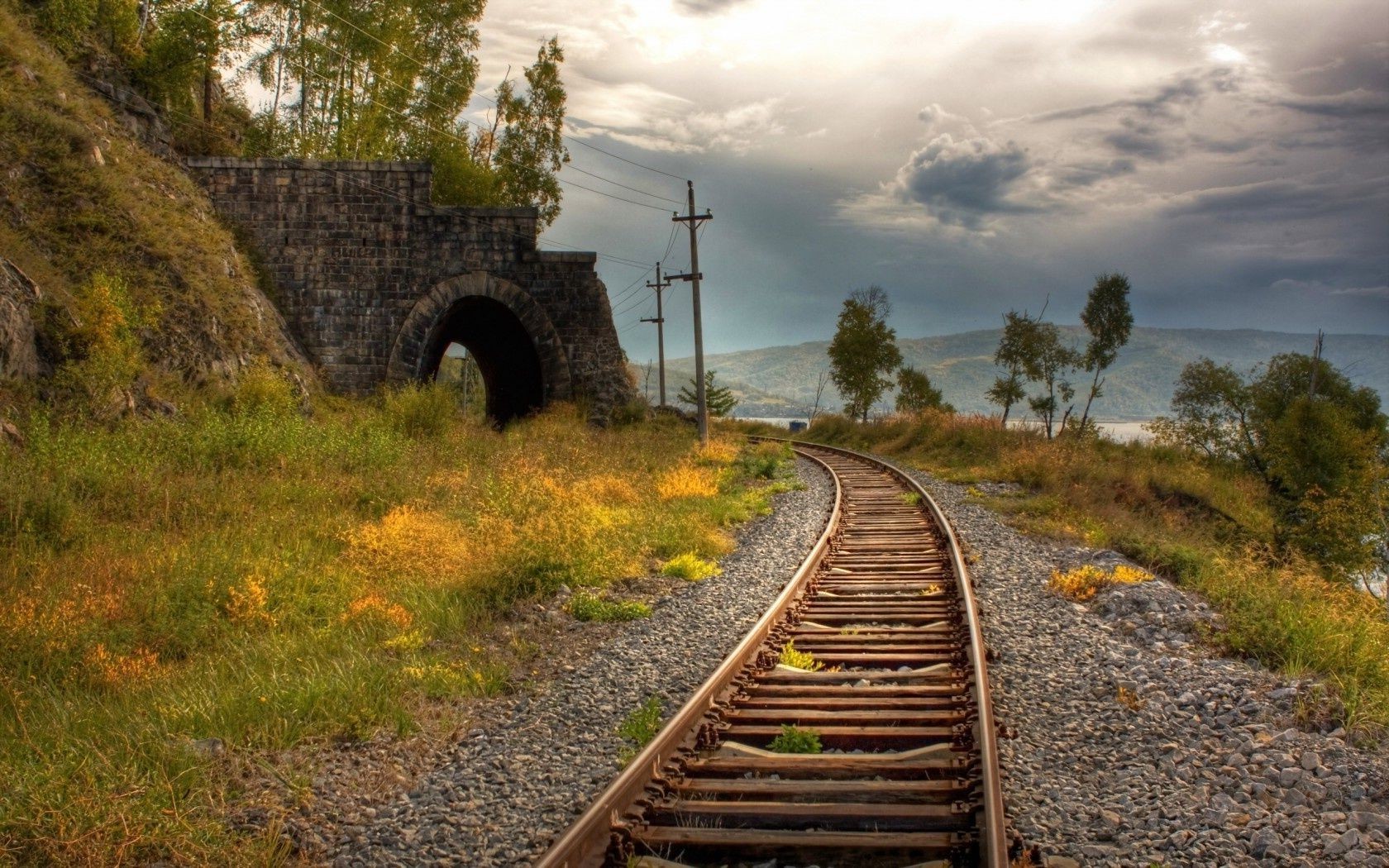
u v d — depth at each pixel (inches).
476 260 1222.9
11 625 336.8
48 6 1062.4
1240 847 187.5
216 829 200.4
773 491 888.9
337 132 1521.9
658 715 268.2
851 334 2315.5
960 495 846.5
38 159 837.2
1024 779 222.1
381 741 256.7
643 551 533.6
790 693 290.8
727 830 190.9
